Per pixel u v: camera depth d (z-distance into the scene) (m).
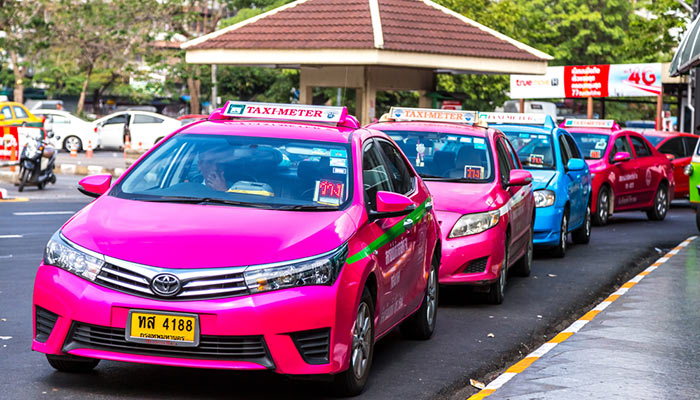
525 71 27.89
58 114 44.19
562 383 7.53
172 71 54.84
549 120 16.30
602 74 40.72
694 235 19.50
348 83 27.09
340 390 6.85
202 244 6.40
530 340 9.41
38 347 6.60
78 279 6.40
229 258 6.29
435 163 11.75
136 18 53.53
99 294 6.30
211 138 7.83
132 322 6.24
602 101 49.06
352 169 7.46
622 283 13.42
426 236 8.70
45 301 6.50
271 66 29.12
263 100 61.06
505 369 8.22
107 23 53.19
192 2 55.22
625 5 72.06
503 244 10.97
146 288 6.24
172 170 7.54
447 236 10.59
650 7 47.84
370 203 7.42
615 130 21.64
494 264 10.78
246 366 6.26
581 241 17.62
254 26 27.11
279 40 26.33
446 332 9.57
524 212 12.66
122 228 6.65
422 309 8.91
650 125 61.12
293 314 6.26
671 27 46.94
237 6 58.44
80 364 7.20
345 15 26.55
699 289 12.36
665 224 21.97
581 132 21.56
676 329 9.77
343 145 7.68
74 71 67.38
